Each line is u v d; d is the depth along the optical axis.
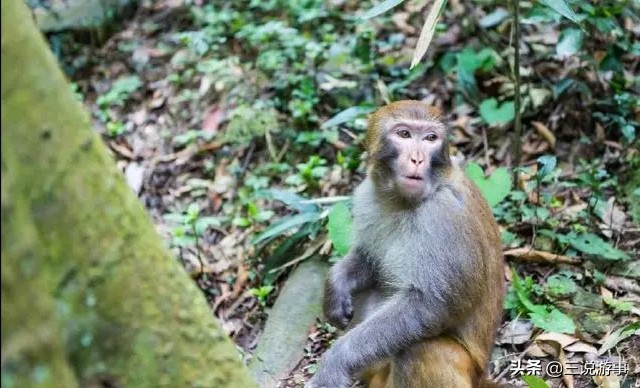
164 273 1.78
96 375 1.73
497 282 2.27
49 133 1.69
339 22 3.26
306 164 2.88
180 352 1.79
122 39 3.53
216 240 2.83
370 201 2.30
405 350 2.22
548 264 2.57
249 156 3.01
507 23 3.06
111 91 3.27
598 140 2.79
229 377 1.83
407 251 2.23
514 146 2.76
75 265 1.71
